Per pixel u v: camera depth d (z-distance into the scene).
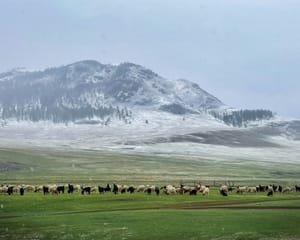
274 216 57.75
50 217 63.59
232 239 46.97
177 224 54.31
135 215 61.88
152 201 81.50
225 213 61.72
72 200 82.38
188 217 58.84
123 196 88.69
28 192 103.44
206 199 85.75
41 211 73.19
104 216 61.97
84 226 55.75
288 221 54.09
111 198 85.44
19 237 52.97
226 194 95.88
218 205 74.25
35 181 173.75
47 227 56.53
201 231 50.28
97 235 51.16
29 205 77.50
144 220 57.69
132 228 53.28
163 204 77.50
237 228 51.00
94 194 96.69
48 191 99.94
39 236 52.69
